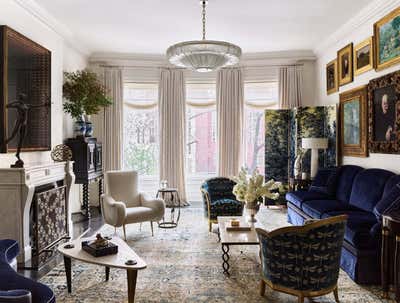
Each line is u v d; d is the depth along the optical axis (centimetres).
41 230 413
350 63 545
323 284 275
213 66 407
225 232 376
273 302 293
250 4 457
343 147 578
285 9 477
